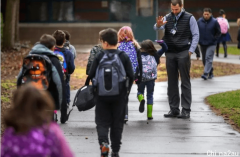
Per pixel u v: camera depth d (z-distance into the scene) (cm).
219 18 5069
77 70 3934
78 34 6538
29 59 1434
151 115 2039
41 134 723
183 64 2030
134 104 2417
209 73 3453
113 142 1387
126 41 1819
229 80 3350
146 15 6444
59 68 1463
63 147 743
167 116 2103
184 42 2033
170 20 2053
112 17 6512
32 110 719
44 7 6531
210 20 3309
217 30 3322
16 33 5472
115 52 1385
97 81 1366
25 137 716
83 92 1861
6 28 5078
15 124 717
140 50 1938
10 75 3575
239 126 1872
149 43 1991
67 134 1772
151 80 2016
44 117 731
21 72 1435
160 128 1867
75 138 1711
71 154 755
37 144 713
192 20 2022
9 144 712
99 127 1378
